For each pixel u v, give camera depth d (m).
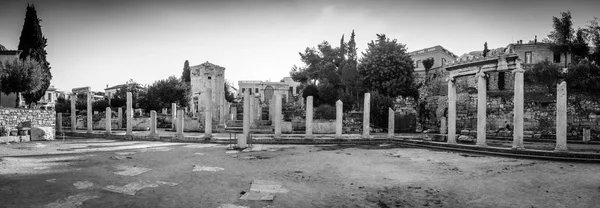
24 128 25.12
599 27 38.75
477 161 15.31
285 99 80.44
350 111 40.06
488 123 36.97
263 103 64.38
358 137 25.66
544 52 46.09
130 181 10.46
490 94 37.28
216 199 8.42
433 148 21.00
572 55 41.38
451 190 9.57
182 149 19.89
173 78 55.16
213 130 34.59
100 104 57.22
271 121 41.12
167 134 29.09
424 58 60.78
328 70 54.28
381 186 10.06
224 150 19.42
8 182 10.05
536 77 36.06
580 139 30.48
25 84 32.72
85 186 9.67
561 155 15.56
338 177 11.42
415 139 24.56
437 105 44.69
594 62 37.38
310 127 25.08
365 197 8.78
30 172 11.78
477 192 9.32
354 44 60.31
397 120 39.12
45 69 41.72
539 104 33.56
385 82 43.19
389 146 22.75
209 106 24.81
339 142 24.42
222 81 55.41
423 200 8.51
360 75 46.06
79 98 76.25
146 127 39.22
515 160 15.59
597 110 31.14
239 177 11.28
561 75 34.12
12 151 18.23
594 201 8.31
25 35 40.31
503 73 39.47
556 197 8.73
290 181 10.69
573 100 32.44
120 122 40.44
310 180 10.89
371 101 38.38
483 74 19.05
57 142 24.56
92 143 23.81
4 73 32.31
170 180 10.69
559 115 16.06
